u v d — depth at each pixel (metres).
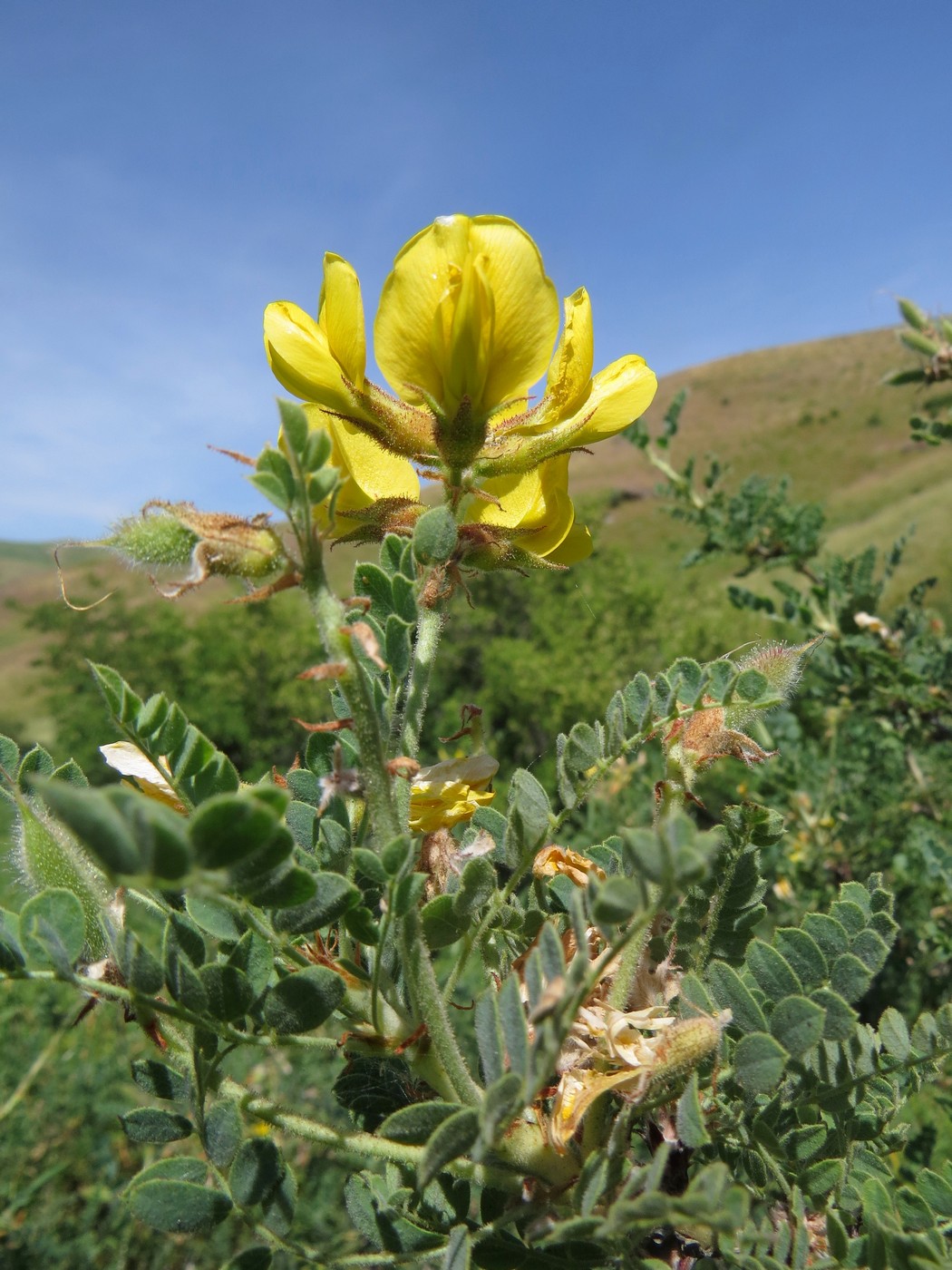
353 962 0.10
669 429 0.44
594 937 0.11
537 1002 0.08
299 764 0.12
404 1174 0.10
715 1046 0.09
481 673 1.67
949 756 0.49
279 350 0.11
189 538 0.08
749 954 0.10
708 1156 0.10
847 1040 0.10
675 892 0.07
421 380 0.11
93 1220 0.47
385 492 0.12
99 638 2.01
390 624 0.10
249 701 1.86
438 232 0.11
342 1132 0.09
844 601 0.40
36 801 0.10
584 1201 0.08
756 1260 0.08
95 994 0.09
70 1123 0.51
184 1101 0.09
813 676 0.41
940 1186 0.09
